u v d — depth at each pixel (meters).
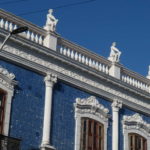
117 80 27.12
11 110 21.42
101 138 25.22
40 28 24.11
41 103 22.86
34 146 21.83
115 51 28.16
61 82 24.22
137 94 28.52
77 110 24.45
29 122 21.98
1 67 21.64
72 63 24.72
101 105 25.95
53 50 23.88
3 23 22.62
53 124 23.02
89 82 25.72
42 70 23.31
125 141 26.64
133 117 27.83
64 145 23.17
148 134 28.36
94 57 26.67
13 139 19.92
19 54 22.55
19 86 22.17
